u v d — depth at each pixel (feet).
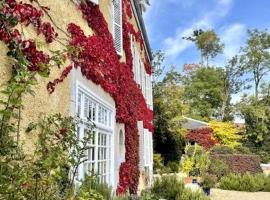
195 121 143.23
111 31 38.40
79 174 25.11
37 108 18.99
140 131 54.39
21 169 12.17
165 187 43.37
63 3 24.41
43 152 13.80
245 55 180.34
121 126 40.47
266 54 177.68
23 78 13.05
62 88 22.65
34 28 19.45
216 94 178.29
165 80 110.63
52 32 21.12
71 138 16.01
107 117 34.40
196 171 71.56
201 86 177.88
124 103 40.57
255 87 179.63
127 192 36.52
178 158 110.11
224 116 173.47
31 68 17.31
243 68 179.93
